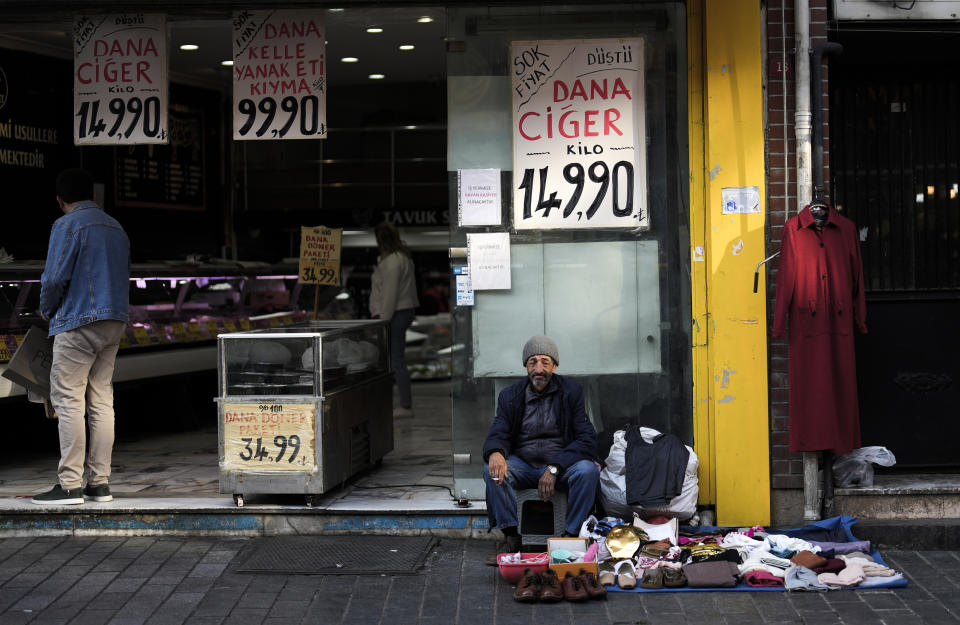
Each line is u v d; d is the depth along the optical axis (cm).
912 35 612
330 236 890
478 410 625
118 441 852
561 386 570
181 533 610
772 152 600
